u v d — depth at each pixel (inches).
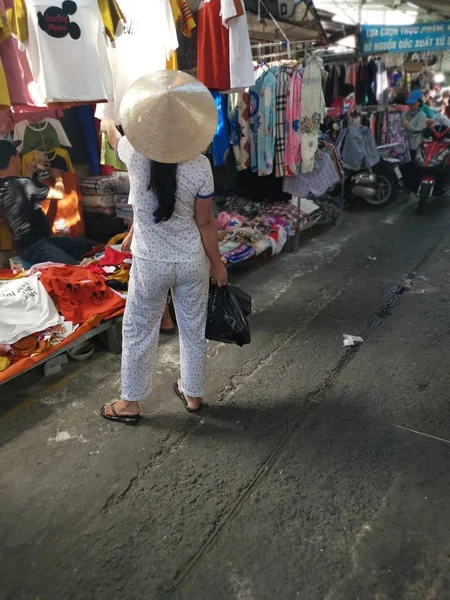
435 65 533.3
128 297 101.9
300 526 85.7
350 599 73.4
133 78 154.2
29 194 159.3
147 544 83.2
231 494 92.9
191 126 83.4
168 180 86.0
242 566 79.0
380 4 366.3
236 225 203.5
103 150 168.7
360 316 161.5
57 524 87.3
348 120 278.4
